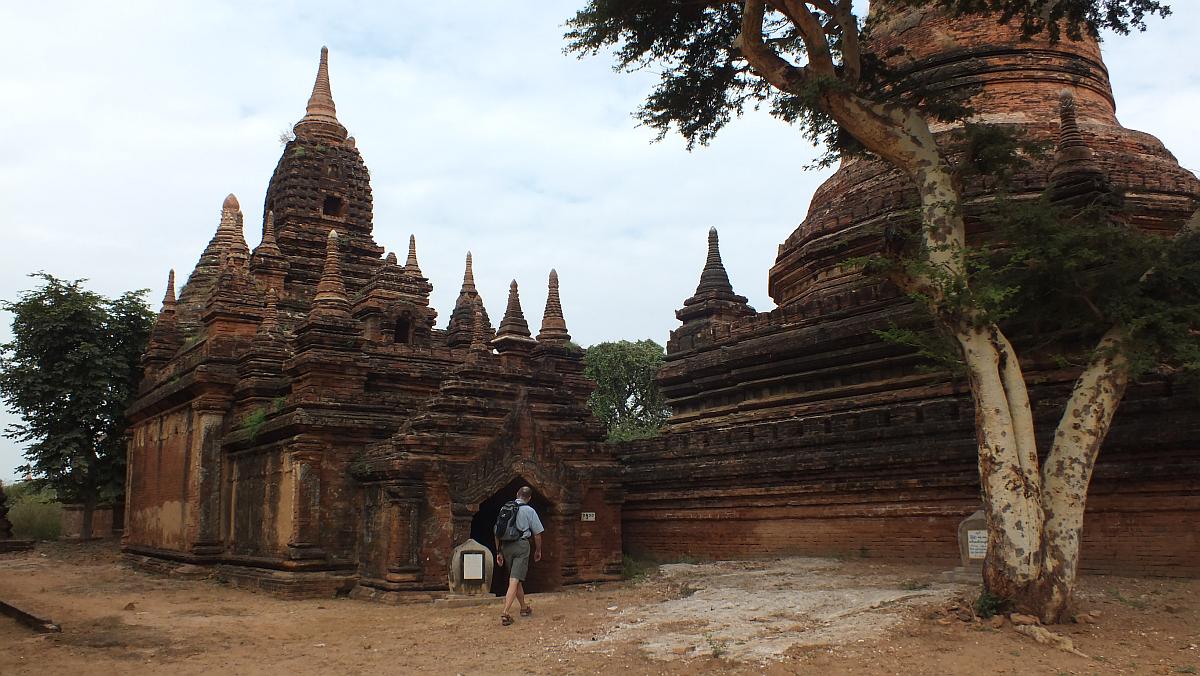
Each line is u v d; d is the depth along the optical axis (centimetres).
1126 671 966
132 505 3184
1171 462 1571
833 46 1747
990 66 2569
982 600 1188
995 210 1386
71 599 1939
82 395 3797
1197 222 1381
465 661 1126
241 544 2342
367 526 1973
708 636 1173
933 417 1953
